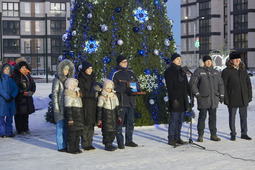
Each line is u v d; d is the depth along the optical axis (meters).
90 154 6.87
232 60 8.19
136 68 10.01
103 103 7.05
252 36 61.47
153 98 10.12
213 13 67.25
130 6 10.06
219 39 67.56
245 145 7.66
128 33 9.99
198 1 70.06
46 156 6.77
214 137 8.19
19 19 64.56
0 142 8.25
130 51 9.97
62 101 6.93
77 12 10.36
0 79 8.77
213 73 8.00
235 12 63.53
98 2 10.00
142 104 10.02
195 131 9.40
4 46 64.25
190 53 73.44
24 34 64.69
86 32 10.09
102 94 7.09
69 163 6.18
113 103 7.10
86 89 6.99
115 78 7.37
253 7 61.44
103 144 7.77
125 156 6.64
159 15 10.43
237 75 8.16
